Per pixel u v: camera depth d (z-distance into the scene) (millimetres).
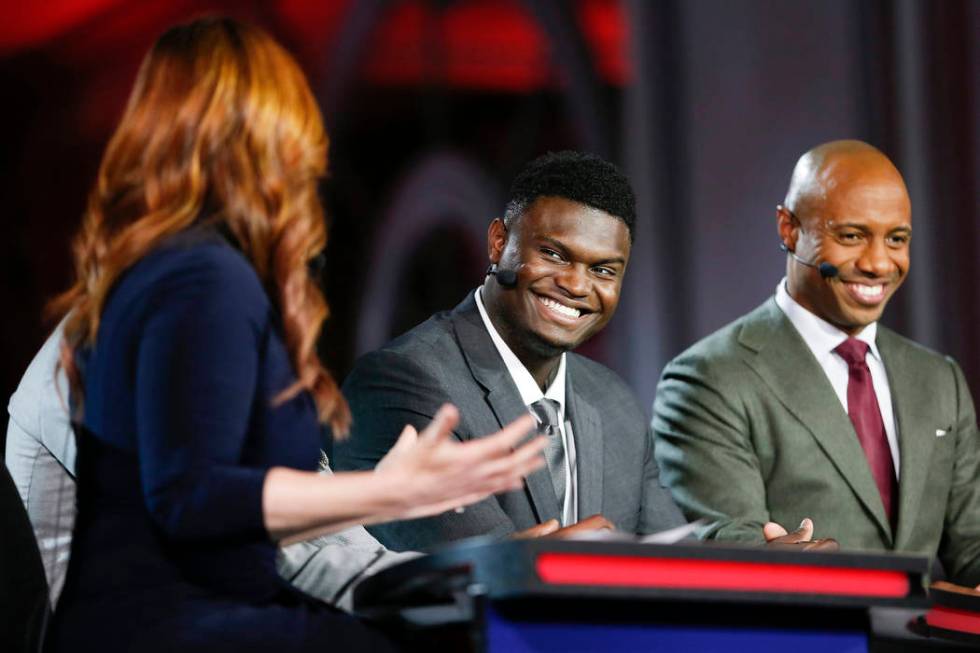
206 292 3137
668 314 11414
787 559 2908
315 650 3215
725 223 10992
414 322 15992
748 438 6199
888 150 9633
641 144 11648
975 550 6219
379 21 15469
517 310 5043
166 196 3316
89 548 3238
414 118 16438
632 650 2939
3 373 16125
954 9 9375
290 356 3293
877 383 6344
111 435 3209
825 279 6191
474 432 5004
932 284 9320
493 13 15180
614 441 5332
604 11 13203
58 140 16750
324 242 3521
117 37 16406
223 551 3188
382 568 3502
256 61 3418
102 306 3230
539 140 14625
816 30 10133
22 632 3264
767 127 10609
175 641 3125
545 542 2727
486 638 2820
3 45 16391
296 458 3293
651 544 2795
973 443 6414
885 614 3141
